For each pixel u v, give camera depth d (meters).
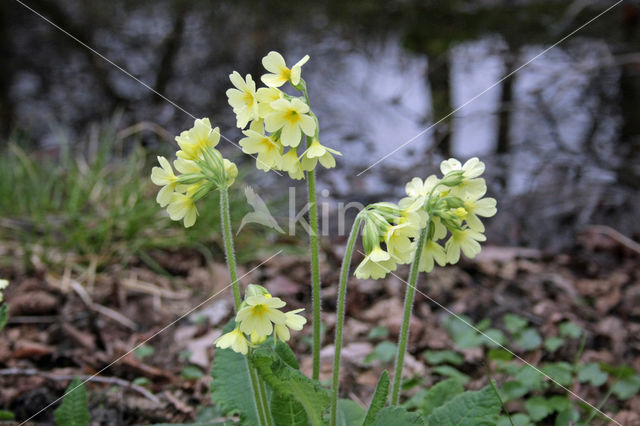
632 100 7.43
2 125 6.85
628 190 5.46
